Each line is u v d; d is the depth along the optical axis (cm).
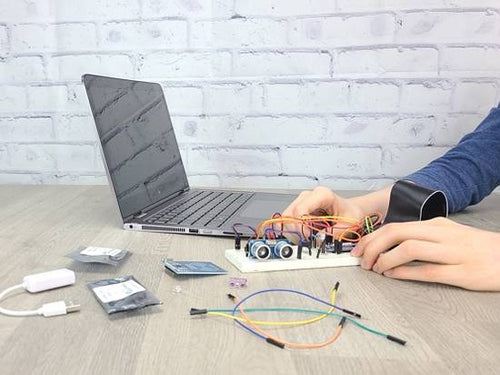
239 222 68
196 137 110
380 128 108
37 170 113
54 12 106
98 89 69
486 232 50
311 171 110
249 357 33
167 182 88
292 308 41
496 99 105
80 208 82
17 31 108
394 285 47
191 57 107
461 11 102
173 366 32
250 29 105
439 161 81
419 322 39
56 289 45
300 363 32
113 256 52
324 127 108
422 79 105
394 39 104
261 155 110
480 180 79
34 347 34
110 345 34
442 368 32
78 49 108
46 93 110
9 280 47
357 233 59
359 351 34
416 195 57
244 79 107
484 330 37
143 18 106
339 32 104
